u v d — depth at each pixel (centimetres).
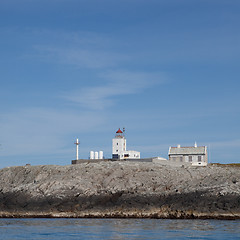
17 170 11250
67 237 5269
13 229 6172
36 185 9838
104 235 5394
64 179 9938
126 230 5881
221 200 8038
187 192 8675
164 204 8356
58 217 8550
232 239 4866
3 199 9569
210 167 10475
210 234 5309
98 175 10050
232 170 10094
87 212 8556
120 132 14200
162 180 9550
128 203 8612
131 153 13550
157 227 6200
